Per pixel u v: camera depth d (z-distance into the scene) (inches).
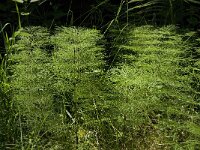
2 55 151.9
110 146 105.0
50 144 102.0
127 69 106.2
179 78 101.3
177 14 161.0
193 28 153.8
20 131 103.3
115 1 177.8
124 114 102.2
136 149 104.8
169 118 103.8
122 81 103.2
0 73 120.1
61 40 105.8
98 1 169.5
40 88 102.0
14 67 112.6
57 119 102.5
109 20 171.8
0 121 106.3
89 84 102.2
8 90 113.4
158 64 102.7
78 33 107.3
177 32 132.3
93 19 173.2
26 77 102.7
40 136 101.5
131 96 100.3
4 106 112.9
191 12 161.8
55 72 106.0
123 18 168.2
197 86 113.5
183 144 97.5
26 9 161.6
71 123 110.5
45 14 167.9
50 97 102.6
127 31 131.3
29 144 94.8
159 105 99.4
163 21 161.2
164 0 161.9
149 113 115.4
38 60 107.7
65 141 102.7
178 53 112.0
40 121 101.5
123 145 105.3
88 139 106.6
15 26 166.1
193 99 106.3
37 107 101.6
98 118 106.5
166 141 100.4
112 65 133.1
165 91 98.5
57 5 166.7
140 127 108.9
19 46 116.6
